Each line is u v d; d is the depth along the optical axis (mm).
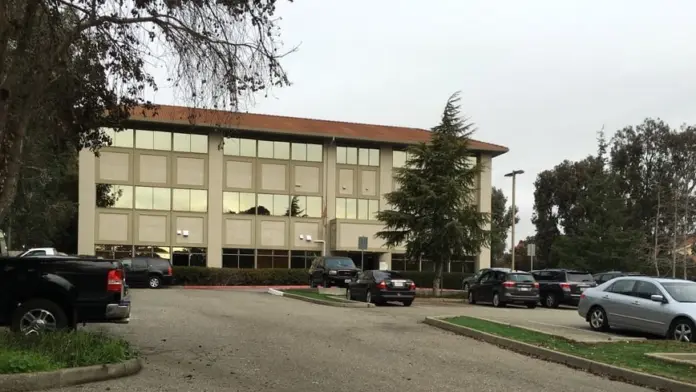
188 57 10750
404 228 30391
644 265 49438
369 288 23312
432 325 15711
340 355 10383
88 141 13266
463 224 28859
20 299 9586
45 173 28281
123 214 39938
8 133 9852
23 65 9633
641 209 61719
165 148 41125
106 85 12016
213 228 41594
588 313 15938
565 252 51906
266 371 8688
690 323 13172
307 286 39250
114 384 7465
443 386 8047
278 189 43469
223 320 15406
